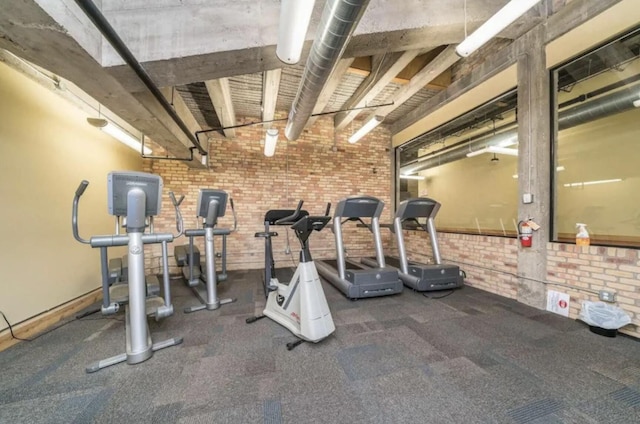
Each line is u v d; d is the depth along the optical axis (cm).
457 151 485
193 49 207
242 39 211
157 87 244
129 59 186
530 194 312
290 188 568
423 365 192
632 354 204
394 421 140
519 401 154
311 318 225
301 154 575
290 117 382
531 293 315
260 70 239
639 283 229
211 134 530
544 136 300
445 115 466
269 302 294
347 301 341
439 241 473
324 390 165
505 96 361
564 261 284
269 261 365
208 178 530
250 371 186
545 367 188
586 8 261
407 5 232
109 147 410
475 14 242
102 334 251
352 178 609
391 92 462
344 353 210
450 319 278
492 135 415
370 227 393
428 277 374
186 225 519
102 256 211
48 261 283
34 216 267
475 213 462
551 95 298
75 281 325
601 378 175
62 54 182
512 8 178
